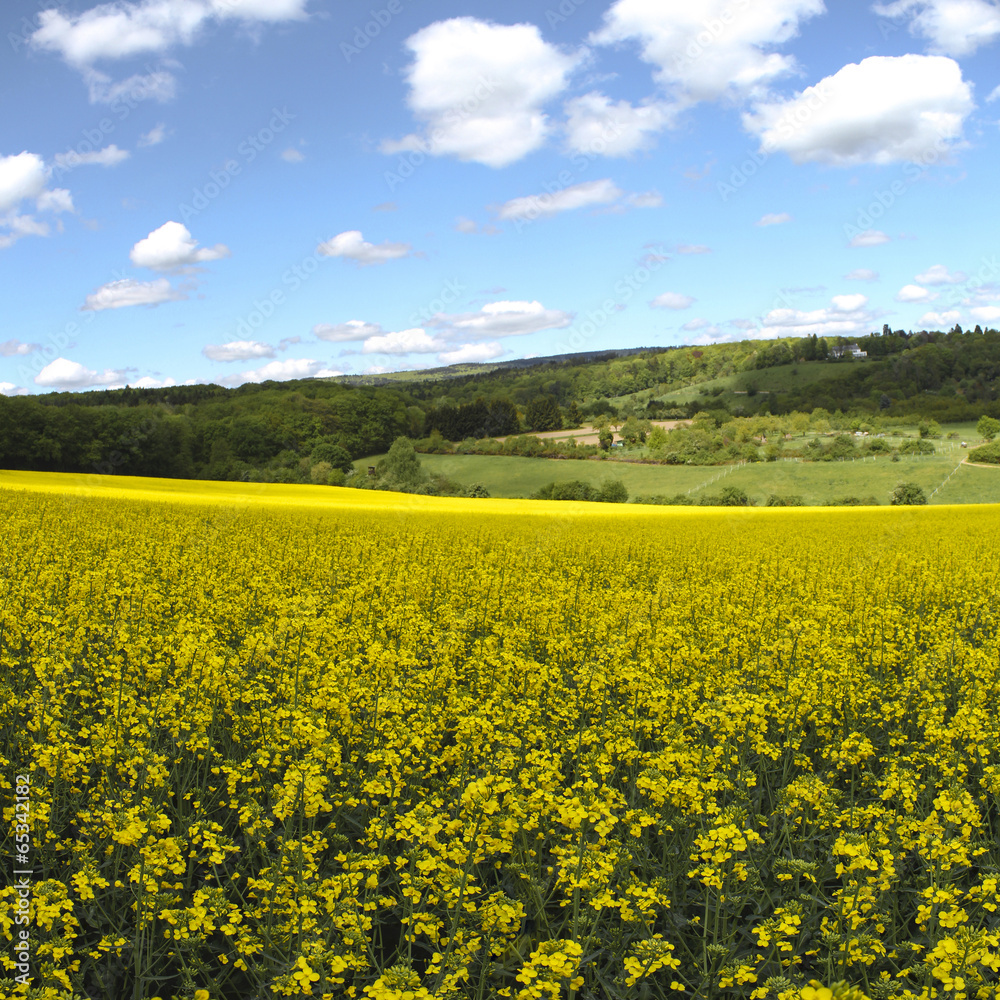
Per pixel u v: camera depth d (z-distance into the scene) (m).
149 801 5.70
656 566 22.31
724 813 5.50
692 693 8.49
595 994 5.23
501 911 4.76
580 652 10.70
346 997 4.81
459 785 6.25
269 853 6.42
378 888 5.78
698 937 5.57
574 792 5.98
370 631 11.08
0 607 10.45
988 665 9.70
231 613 12.33
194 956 4.87
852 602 15.29
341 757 7.53
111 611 11.54
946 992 4.39
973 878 6.44
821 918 5.60
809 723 9.02
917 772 7.43
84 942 5.60
